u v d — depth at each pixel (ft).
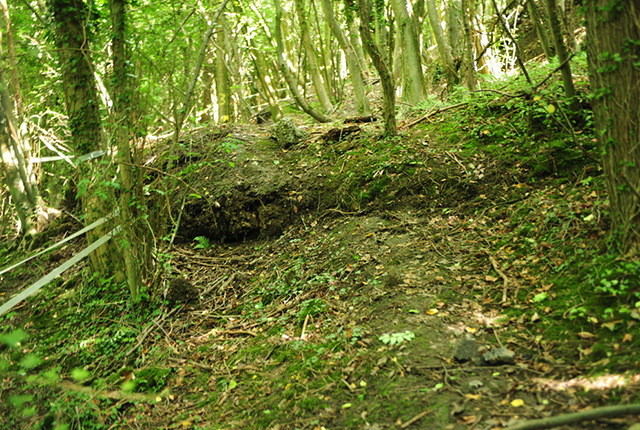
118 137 17.40
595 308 10.83
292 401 11.12
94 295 19.57
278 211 21.40
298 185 21.71
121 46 17.38
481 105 21.21
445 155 19.75
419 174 19.43
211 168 23.48
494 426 8.57
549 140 17.88
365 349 12.05
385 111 21.74
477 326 11.81
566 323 10.88
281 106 35.45
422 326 12.29
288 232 20.80
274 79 37.24
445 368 10.56
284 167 22.98
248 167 23.17
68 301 20.13
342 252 17.52
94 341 16.93
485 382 9.87
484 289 13.28
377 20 28.94
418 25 28.17
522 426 7.70
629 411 7.39
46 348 17.31
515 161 18.19
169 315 17.39
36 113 31.58
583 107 18.04
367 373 11.18
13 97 28.60
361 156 21.59
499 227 15.93
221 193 22.18
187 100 17.85
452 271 14.51
